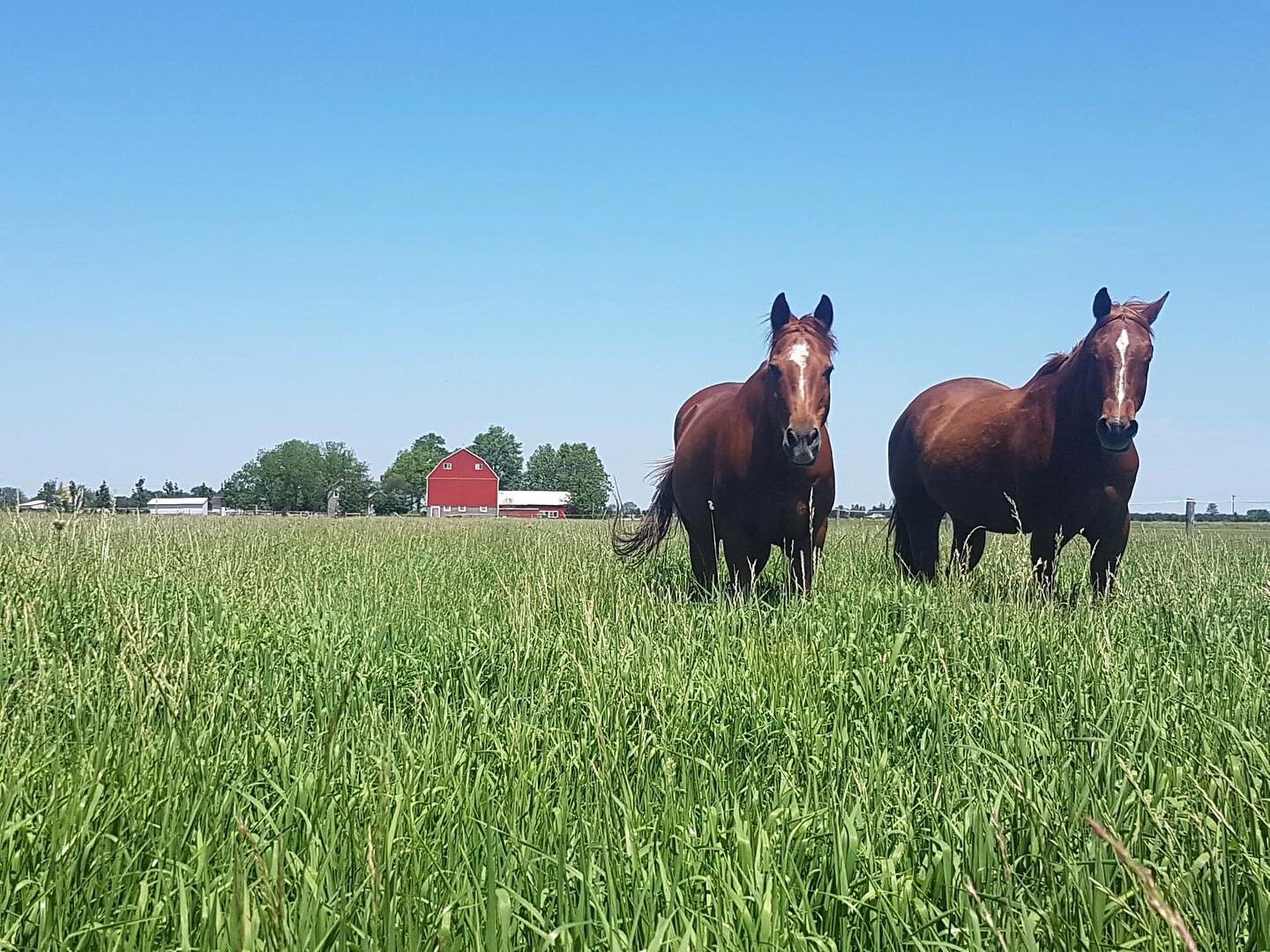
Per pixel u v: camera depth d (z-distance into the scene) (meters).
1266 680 4.69
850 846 2.65
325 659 5.16
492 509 94.62
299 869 2.53
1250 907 2.40
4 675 4.54
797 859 2.79
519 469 136.38
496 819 2.96
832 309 7.81
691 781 3.40
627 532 10.14
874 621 5.84
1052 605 6.23
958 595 6.50
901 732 4.16
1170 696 4.32
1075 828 2.83
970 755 3.58
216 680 4.40
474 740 3.78
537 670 5.05
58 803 2.90
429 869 2.59
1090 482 7.79
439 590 8.18
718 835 2.85
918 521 10.10
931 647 5.22
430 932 2.30
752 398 7.66
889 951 2.39
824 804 3.12
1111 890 2.52
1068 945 2.23
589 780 3.33
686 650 5.31
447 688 4.83
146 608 6.08
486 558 12.15
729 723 4.19
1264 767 3.20
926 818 3.07
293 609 6.48
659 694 4.38
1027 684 4.65
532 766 3.36
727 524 8.01
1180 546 10.93
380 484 100.56
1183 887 2.44
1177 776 3.27
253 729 3.91
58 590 6.30
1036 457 8.04
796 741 3.82
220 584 7.30
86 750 3.51
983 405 8.93
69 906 2.41
